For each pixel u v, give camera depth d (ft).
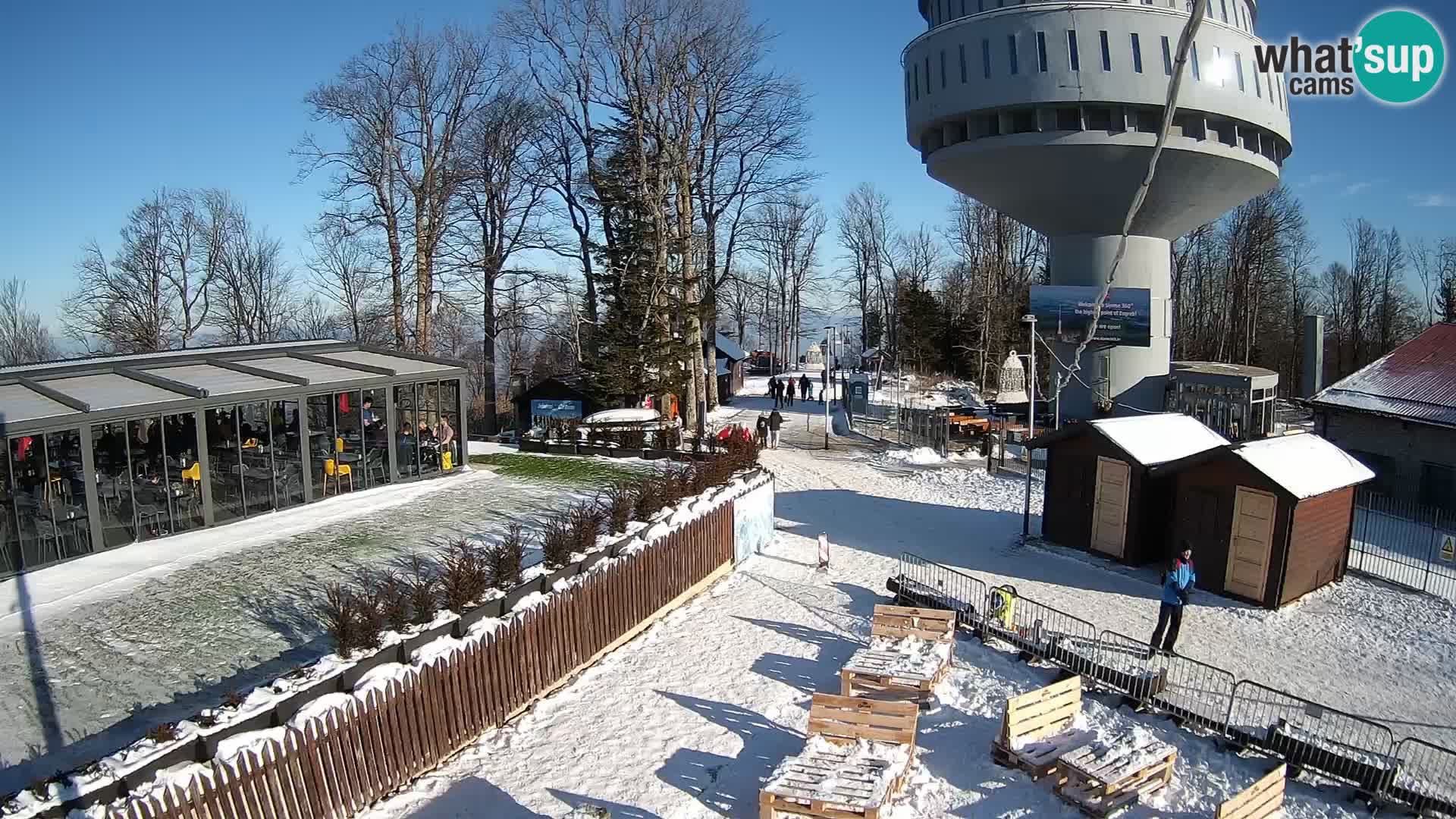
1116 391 137.39
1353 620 58.13
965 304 262.26
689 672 50.24
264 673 42.04
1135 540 69.46
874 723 39.45
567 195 160.25
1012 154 121.90
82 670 42.32
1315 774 38.40
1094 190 125.18
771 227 247.09
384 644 38.24
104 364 74.59
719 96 144.77
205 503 67.31
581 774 39.27
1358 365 250.37
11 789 31.99
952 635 51.55
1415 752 40.68
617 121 138.31
